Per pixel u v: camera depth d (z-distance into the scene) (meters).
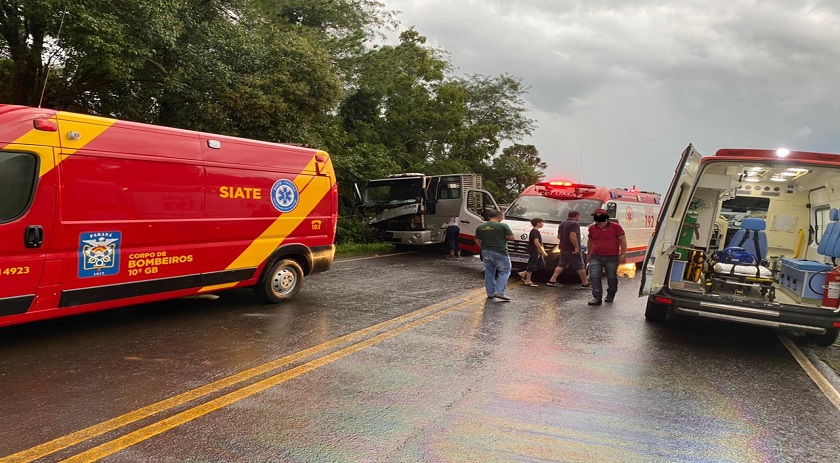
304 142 15.48
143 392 4.29
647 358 5.93
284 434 3.66
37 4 9.71
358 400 4.30
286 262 7.80
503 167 33.16
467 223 14.09
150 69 13.04
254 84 13.81
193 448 3.42
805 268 6.98
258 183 7.30
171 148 6.28
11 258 4.99
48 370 4.69
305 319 6.88
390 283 10.06
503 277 8.91
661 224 6.73
